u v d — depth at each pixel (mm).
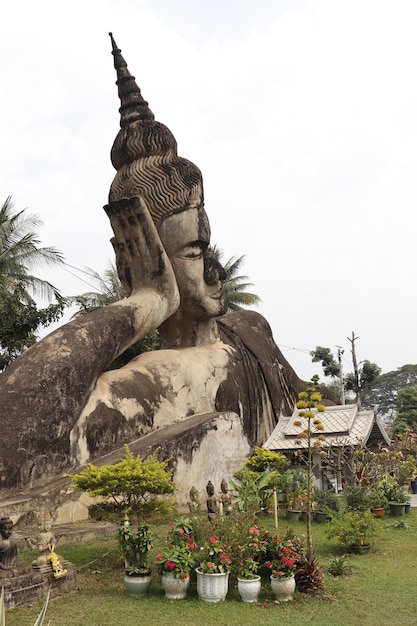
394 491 12297
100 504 8242
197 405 15398
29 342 18984
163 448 12391
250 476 10805
